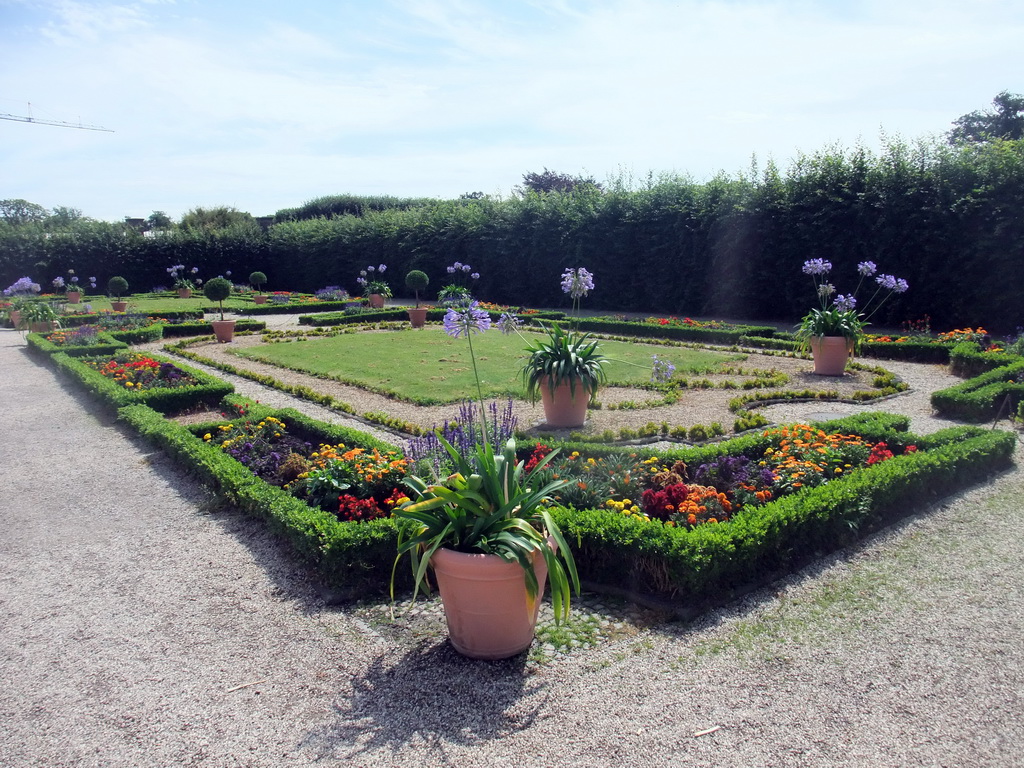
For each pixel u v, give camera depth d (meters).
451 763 2.84
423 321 19.34
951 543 4.93
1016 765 2.78
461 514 3.61
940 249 16.73
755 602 4.16
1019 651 3.59
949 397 8.59
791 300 19.55
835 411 8.94
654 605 4.14
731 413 8.84
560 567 3.48
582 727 3.04
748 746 2.90
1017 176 15.45
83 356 13.25
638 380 10.83
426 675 3.48
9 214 71.94
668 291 22.02
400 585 4.49
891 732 2.98
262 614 4.14
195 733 3.07
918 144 17.31
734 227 20.03
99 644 3.84
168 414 9.44
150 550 5.08
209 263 35.28
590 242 23.33
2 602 4.35
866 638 3.73
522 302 25.78
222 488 6.01
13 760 2.92
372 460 5.79
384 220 30.64
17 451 7.71
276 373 12.37
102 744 3.01
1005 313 16.17
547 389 8.09
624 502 5.08
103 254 33.44
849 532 5.00
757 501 5.11
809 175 19.00
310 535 4.53
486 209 26.80
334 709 3.22
